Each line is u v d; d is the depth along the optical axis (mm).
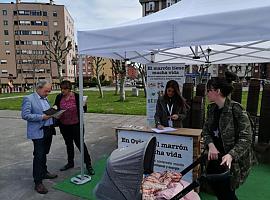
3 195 4449
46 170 5160
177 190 2617
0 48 75250
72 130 5305
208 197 4148
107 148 7422
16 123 12172
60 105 5270
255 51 7766
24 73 75688
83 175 4969
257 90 7484
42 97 4598
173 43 3535
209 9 3611
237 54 7660
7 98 28891
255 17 3016
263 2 3250
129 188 2455
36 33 76000
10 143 8273
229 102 2773
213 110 2928
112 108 16641
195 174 4012
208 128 2967
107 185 2506
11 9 74750
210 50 7707
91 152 7016
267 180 4906
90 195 4387
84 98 5309
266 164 5656
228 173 2504
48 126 4582
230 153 2602
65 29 78000
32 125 4449
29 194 4477
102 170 5535
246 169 2754
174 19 3508
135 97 25438
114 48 4066
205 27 3309
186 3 4363
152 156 2691
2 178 5234
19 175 5395
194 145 4031
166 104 5066
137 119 12664
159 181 2717
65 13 78312
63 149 7352
